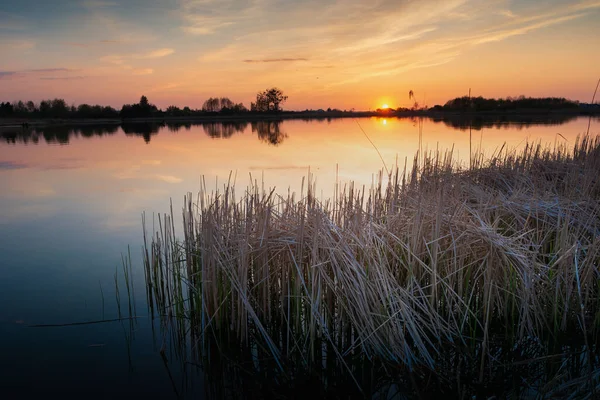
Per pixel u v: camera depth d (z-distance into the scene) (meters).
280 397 3.42
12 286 5.29
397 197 5.46
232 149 20.61
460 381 3.44
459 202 4.76
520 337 3.87
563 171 7.41
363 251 4.03
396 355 3.70
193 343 4.16
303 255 4.16
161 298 4.94
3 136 32.25
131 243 6.83
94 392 3.41
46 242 6.91
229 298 4.23
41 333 4.27
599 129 23.06
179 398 3.38
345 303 3.99
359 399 3.38
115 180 12.49
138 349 4.05
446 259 4.20
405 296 3.84
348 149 19.39
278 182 11.43
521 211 5.11
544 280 4.16
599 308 3.88
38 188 11.37
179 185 11.55
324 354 3.92
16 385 3.47
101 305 4.84
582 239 4.64
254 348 4.05
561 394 3.19
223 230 4.49
